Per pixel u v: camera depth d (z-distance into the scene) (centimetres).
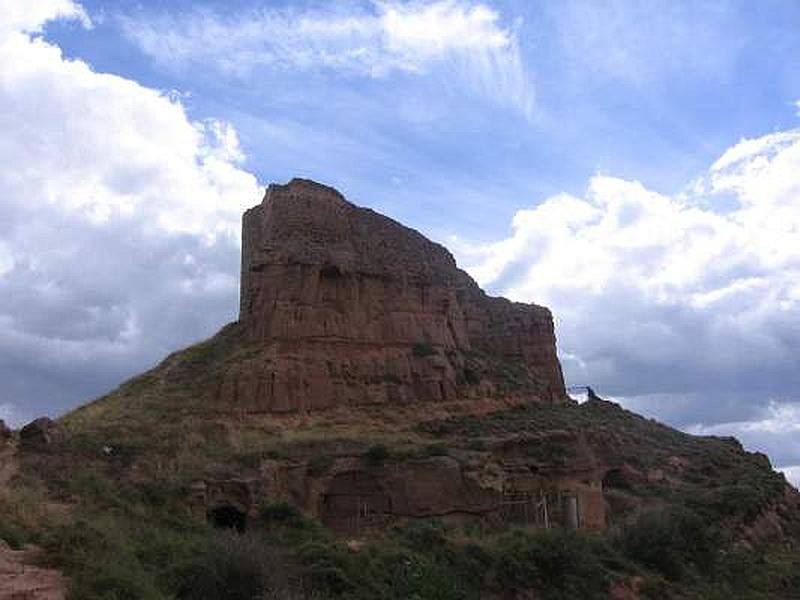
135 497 3834
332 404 5859
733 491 6838
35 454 3909
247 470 4475
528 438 5659
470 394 6669
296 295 6059
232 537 3222
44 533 2772
